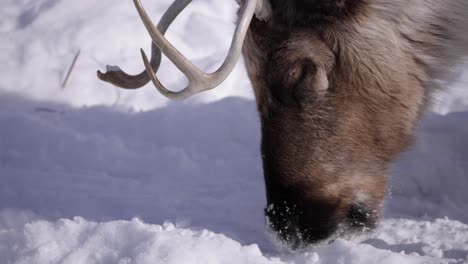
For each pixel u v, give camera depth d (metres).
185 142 17.14
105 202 13.21
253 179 14.77
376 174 11.70
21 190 13.88
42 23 22.05
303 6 11.22
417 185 14.21
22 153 16.27
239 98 18.53
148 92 19.06
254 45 11.36
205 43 21.12
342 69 11.32
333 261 10.09
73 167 15.70
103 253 10.11
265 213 11.24
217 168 15.52
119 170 15.53
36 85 19.75
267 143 11.35
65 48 21.08
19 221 12.07
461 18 12.30
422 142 15.52
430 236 11.51
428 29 11.99
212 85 10.19
